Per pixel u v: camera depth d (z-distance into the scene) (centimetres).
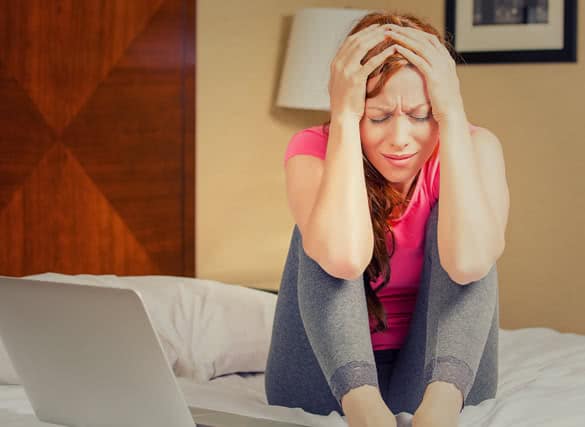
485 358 162
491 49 395
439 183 156
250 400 182
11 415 161
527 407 167
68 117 300
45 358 145
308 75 360
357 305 145
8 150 283
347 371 140
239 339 222
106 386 139
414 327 161
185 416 133
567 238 386
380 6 408
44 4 292
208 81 347
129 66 319
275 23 375
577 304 385
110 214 313
